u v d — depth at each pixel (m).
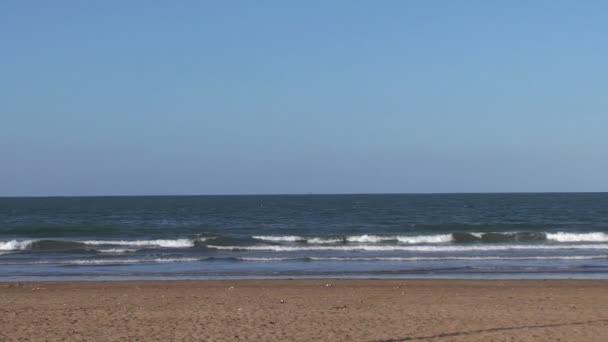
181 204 116.81
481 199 142.00
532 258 28.98
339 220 63.75
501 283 20.52
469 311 14.62
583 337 11.68
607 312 14.45
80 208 96.69
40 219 66.19
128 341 11.27
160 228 50.56
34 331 12.09
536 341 11.38
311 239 38.59
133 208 96.50
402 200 137.75
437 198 155.50
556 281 21.00
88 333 11.92
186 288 19.45
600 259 28.66
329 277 23.03
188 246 35.94
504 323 13.03
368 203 117.44
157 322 13.06
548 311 14.61
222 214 76.44
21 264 27.19
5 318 13.52
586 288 19.42
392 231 48.41
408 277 22.98
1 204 119.00
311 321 13.23
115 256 30.50
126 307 15.20
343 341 11.34
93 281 21.34
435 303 16.09
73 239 41.25
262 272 24.52
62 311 14.49
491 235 39.84
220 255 30.80
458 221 61.75
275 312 14.41
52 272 24.72
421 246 34.88
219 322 13.08
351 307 15.30
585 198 146.00
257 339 11.46
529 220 62.19
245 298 17.09
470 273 24.06
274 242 37.84
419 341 11.37
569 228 49.50
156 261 28.12
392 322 13.14
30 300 16.67
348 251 32.53
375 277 23.00
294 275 23.70
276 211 84.06
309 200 143.88
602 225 52.56
